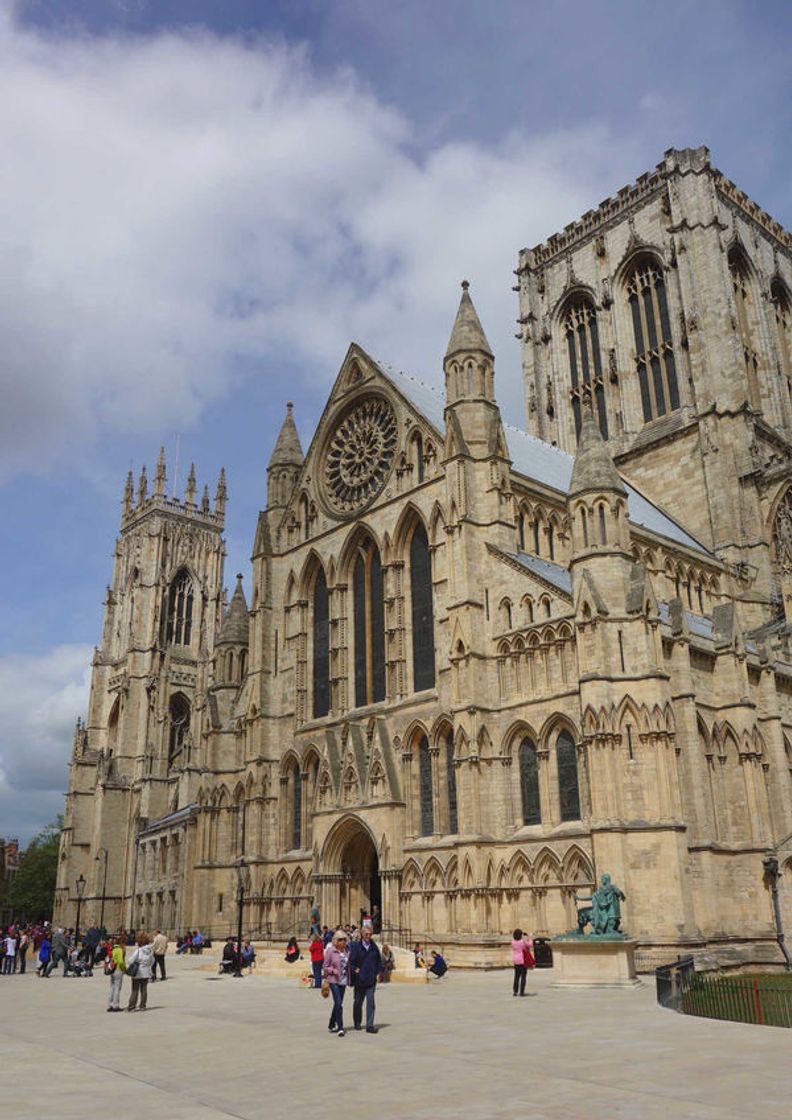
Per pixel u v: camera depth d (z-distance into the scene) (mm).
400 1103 24438
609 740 71625
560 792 77125
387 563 96188
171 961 95812
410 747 89062
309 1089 26609
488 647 84250
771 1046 32625
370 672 96938
